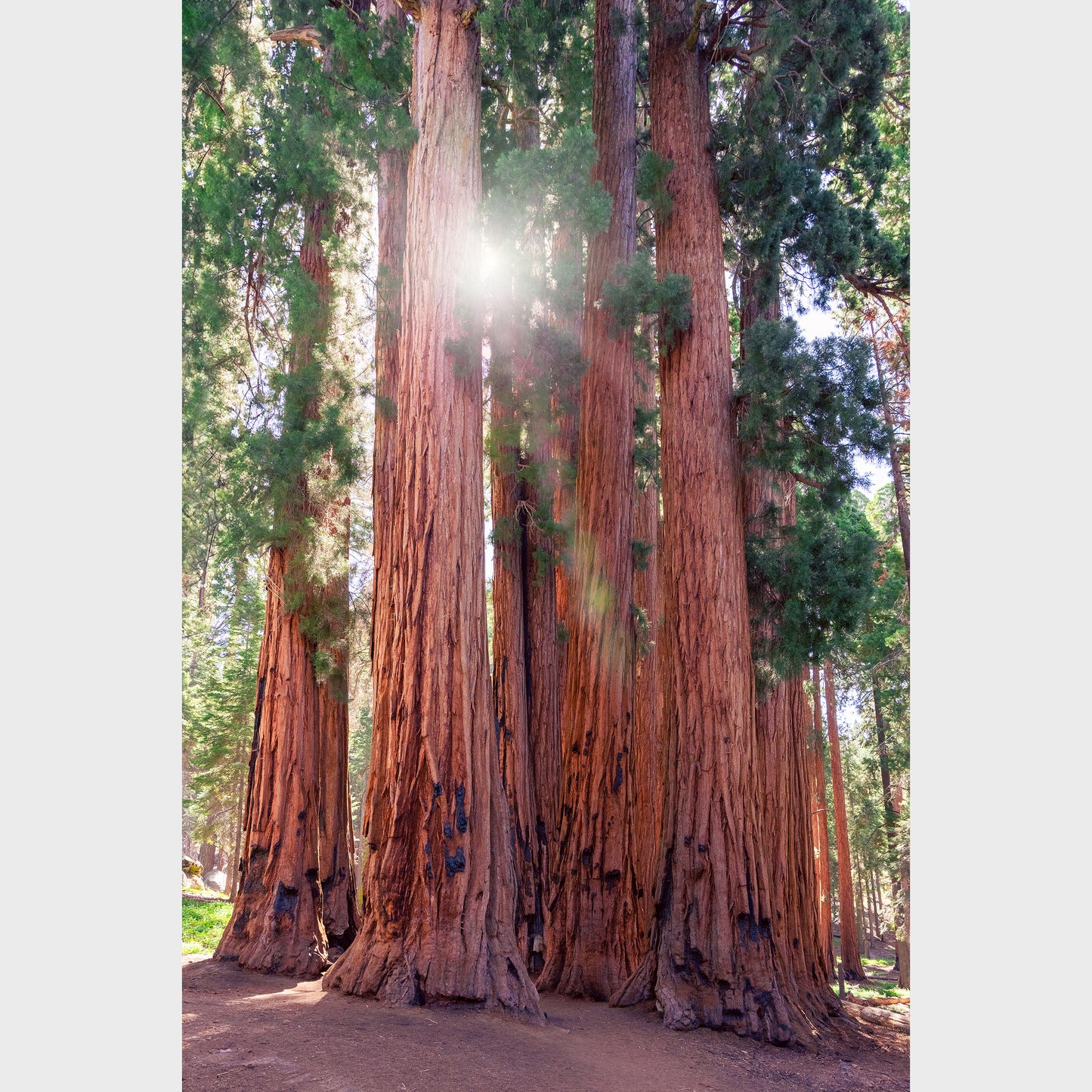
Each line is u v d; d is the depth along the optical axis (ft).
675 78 40.91
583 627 41.86
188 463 44.98
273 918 40.98
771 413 36.29
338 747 49.32
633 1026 30.76
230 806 101.86
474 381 31.81
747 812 34.19
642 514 64.13
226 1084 17.69
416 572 30.04
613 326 40.57
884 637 71.00
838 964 90.43
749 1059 29.09
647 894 40.60
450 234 32.32
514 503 49.70
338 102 38.52
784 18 36.99
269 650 45.52
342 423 44.32
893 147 57.82
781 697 44.39
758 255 41.50
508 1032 25.29
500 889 28.58
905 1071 31.91
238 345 46.75
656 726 56.65
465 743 28.91
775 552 38.17
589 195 32.48
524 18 36.35
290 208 47.78
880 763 90.17
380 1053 21.21
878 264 46.39
